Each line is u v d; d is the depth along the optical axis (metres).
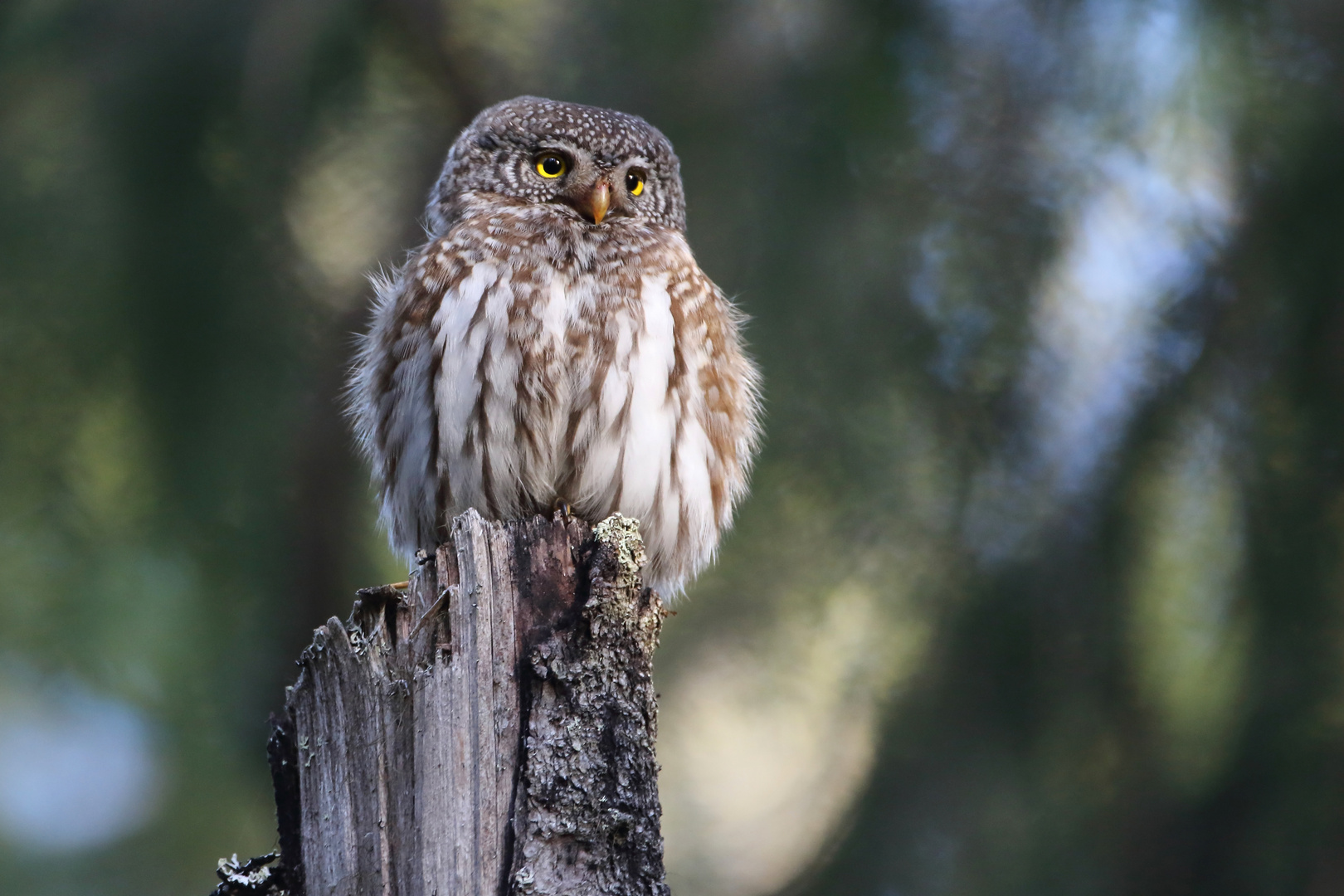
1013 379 10.55
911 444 10.62
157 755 11.43
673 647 10.95
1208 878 9.74
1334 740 9.60
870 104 10.82
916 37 10.88
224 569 10.97
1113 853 10.02
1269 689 9.79
